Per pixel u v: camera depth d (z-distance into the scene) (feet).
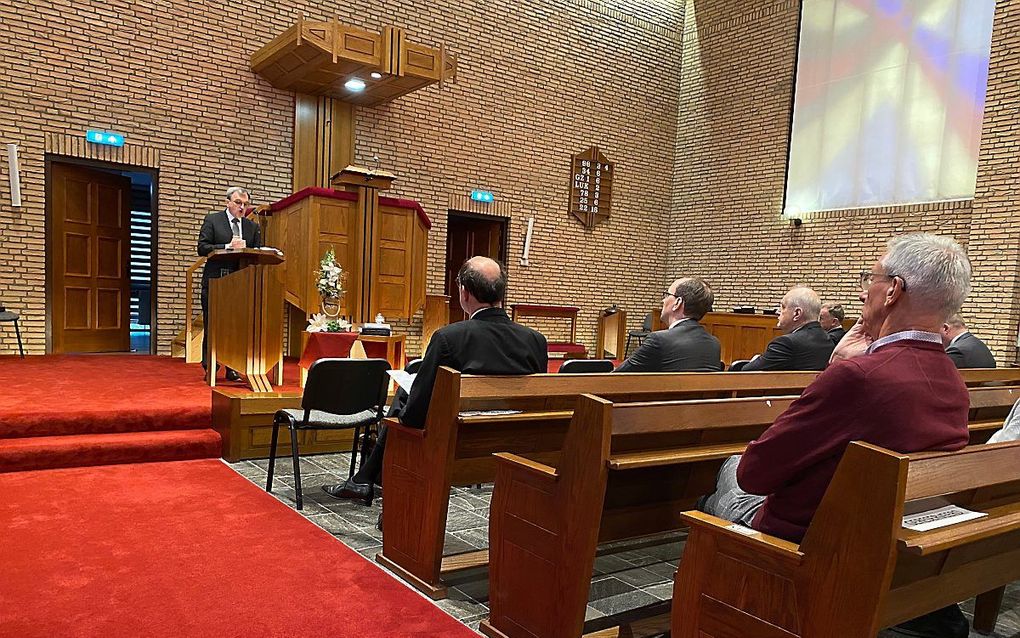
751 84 37.93
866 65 33.01
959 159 29.86
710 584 6.17
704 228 40.42
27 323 25.04
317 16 29.89
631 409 7.27
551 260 38.01
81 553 9.98
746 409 8.43
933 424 5.53
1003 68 27.58
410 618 8.50
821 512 5.32
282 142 29.50
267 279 17.80
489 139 35.32
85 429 15.46
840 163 34.01
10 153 23.84
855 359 5.52
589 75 38.47
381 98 30.27
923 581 6.03
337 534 11.52
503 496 8.30
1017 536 6.81
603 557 11.39
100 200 27.20
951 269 5.63
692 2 41.09
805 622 5.39
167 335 27.32
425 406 9.59
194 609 8.41
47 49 24.58
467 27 34.09
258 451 16.26
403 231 26.61
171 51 26.84
